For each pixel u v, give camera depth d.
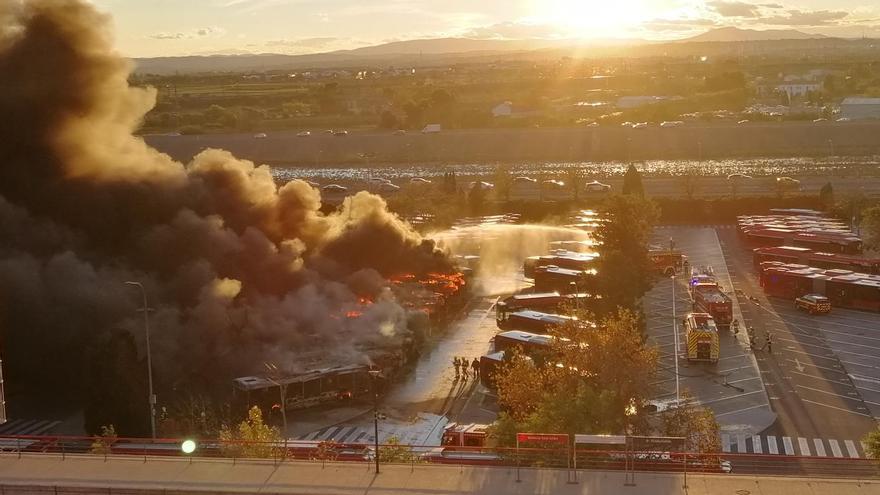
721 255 137.25
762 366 87.38
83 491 46.09
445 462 51.09
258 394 76.88
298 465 48.94
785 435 70.38
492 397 81.25
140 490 45.84
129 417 69.50
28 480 47.31
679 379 83.88
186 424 71.38
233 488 45.72
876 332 98.38
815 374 84.81
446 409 78.44
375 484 46.09
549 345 78.69
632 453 47.66
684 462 46.25
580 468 48.19
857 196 154.62
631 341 63.75
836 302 109.19
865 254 130.50
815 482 45.41
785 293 113.06
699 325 90.44
